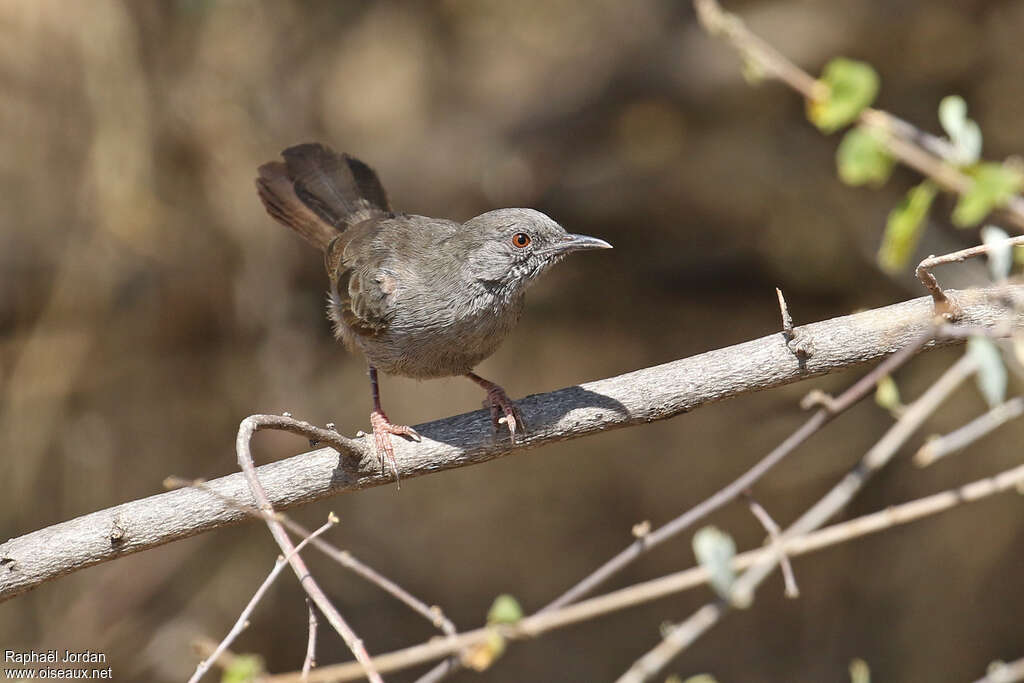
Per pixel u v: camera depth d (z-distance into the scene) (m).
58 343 13.84
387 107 16.83
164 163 13.63
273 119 14.44
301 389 14.54
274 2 14.45
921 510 5.56
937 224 12.30
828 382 13.73
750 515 13.62
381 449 6.50
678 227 15.40
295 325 14.70
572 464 15.36
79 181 13.52
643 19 16.17
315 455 6.48
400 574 14.38
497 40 17.56
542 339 15.61
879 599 12.63
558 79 16.53
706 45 15.21
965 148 6.19
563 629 13.86
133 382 14.27
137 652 13.16
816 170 14.69
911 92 14.25
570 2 17.50
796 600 13.05
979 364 5.43
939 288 6.01
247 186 14.03
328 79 15.58
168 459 14.14
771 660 12.86
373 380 8.34
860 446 13.13
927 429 12.69
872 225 13.98
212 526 6.32
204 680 13.01
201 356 14.62
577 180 15.57
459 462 6.59
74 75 13.34
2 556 6.20
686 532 14.04
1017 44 13.77
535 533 14.69
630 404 6.53
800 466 13.41
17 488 13.36
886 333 6.32
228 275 14.34
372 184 9.59
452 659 5.30
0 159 13.52
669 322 15.40
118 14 13.07
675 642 5.26
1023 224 6.39
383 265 8.03
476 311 7.88
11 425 13.52
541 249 7.88
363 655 4.86
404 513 15.13
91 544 6.22
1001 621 11.96
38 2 13.21
